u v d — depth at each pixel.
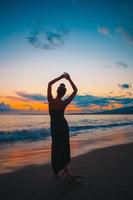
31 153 8.34
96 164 6.12
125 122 28.19
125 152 7.91
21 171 5.67
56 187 4.43
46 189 4.33
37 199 3.86
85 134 14.94
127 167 5.80
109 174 5.16
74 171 5.43
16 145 10.59
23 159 7.20
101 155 7.37
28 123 24.69
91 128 19.78
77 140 11.80
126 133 15.52
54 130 4.68
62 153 4.68
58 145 4.68
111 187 4.32
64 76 4.88
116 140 11.79
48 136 14.39
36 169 5.87
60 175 4.90
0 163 6.60
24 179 4.98
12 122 25.84
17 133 15.58
